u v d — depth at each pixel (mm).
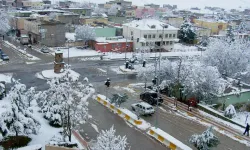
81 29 67062
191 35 86312
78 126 26828
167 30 71688
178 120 30000
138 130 26984
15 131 21531
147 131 26891
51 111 25094
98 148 16625
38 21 69062
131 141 24688
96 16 102438
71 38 70750
